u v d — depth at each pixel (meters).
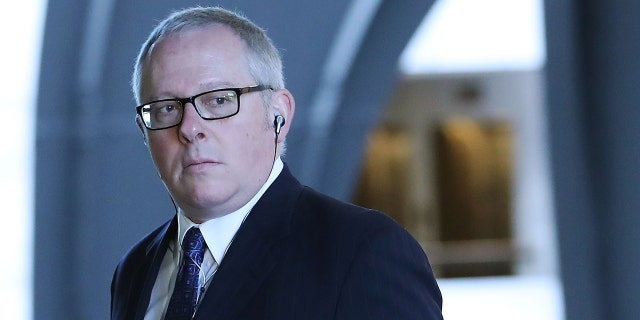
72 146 10.90
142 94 2.97
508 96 24.75
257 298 2.79
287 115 3.14
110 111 10.80
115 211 11.02
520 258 26.05
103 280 11.08
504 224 26.19
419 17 11.74
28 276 11.13
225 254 2.91
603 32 10.45
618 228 10.48
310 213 2.96
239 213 3.00
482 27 22.45
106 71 10.56
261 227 2.94
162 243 3.29
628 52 10.21
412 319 2.69
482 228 26.22
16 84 11.56
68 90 10.71
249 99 2.94
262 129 2.99
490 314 19.81
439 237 26.22
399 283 2.73
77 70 10.63
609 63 10.41
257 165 2.97
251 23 3.07
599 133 10.63
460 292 23.34
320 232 2.86
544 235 25.86
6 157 11.84
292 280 2.78
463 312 20.20
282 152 3.22
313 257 2.80
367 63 11.90
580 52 10.62
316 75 11.67
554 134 10.89
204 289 2.96
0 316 12.07
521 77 24.31
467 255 26.12
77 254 11.07
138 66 3.03
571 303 10.82
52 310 11.00
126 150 10.95
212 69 2.88
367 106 12.10
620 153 10.41
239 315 2.78
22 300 12.27
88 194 10.98
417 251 2.84
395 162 26.19
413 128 25.80
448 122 25.58
